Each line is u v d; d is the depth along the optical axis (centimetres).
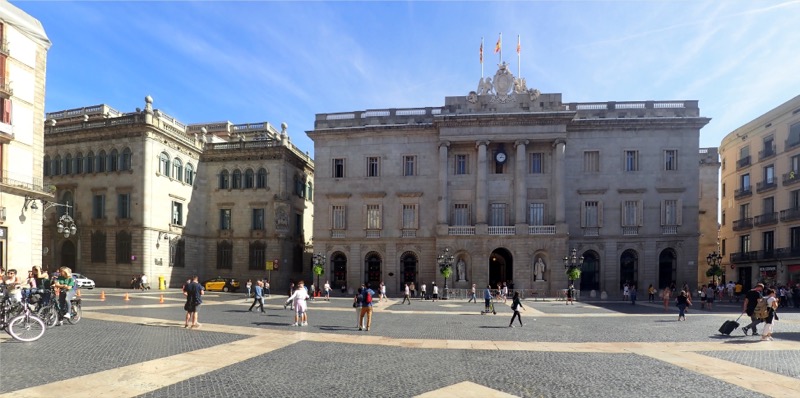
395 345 1655
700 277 5625
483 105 4888
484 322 2416
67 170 5291
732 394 1072
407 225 4972
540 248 4581
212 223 5719
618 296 4681
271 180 5578
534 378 1200
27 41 3641
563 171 4675
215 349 1531
